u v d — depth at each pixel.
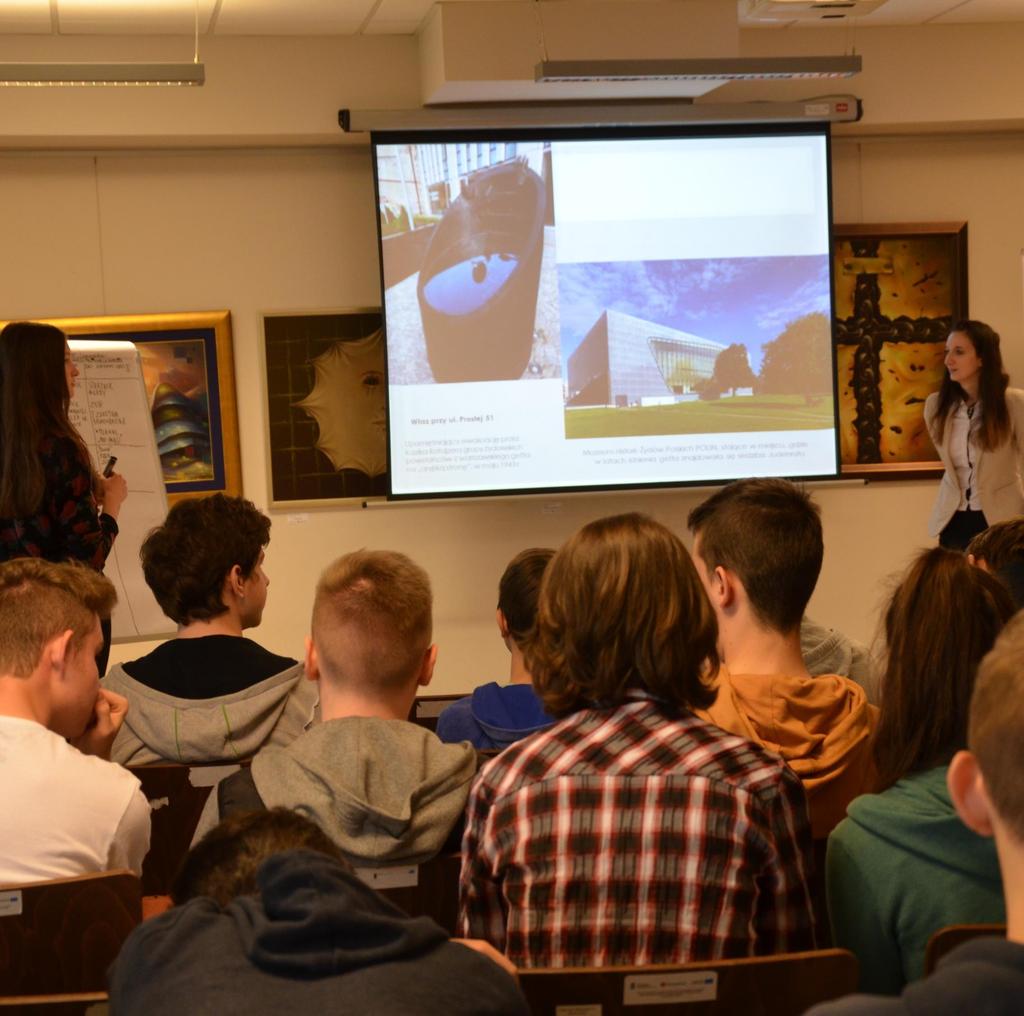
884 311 6.41
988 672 0.90
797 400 6.18
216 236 5.95
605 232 6.00
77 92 5.50
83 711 2.01
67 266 5.83
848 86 6.05
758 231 6.09
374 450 6.11
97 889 1.65
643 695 1.63
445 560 6.20
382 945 1.08
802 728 2.00
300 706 2.62
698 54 5.52
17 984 1.66
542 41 5.39
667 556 1.63
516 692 2.58
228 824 1.28
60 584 1.98
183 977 1.06
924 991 0.82
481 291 5.91
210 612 2.81
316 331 6.03
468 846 1.66
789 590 2.10
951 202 6.45
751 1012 1.36
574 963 1.54
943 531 6.12
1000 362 5.91
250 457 6.05
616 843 1.55
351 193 6.03
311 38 5.70
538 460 6.02
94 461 4.79
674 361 6.09
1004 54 6.11
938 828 1.55
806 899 1.59
